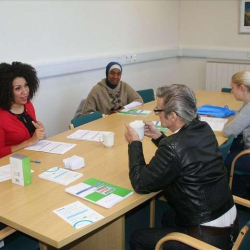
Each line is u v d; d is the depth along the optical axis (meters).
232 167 2.43
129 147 1.67
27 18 3.35
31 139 2.29
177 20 5.54
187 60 5.64
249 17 4.86
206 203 1.50
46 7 3.51
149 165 1.52
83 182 1.70
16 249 1.66
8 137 2.35
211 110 3.02
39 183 1.71
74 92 4.01
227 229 1.54
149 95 4.12
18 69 2.36
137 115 3.01
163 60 5.41
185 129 1.54
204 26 5.34
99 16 4.14
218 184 1.53
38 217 1.40
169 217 1.89
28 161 1.70
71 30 3.82
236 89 2.61
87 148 2.21
